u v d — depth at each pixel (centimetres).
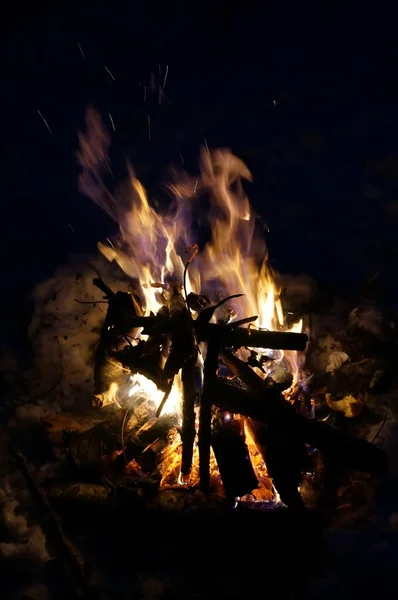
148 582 216
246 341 243
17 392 298
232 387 237
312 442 231
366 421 266
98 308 311
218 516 217
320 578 214
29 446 272
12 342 328
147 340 254
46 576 219
